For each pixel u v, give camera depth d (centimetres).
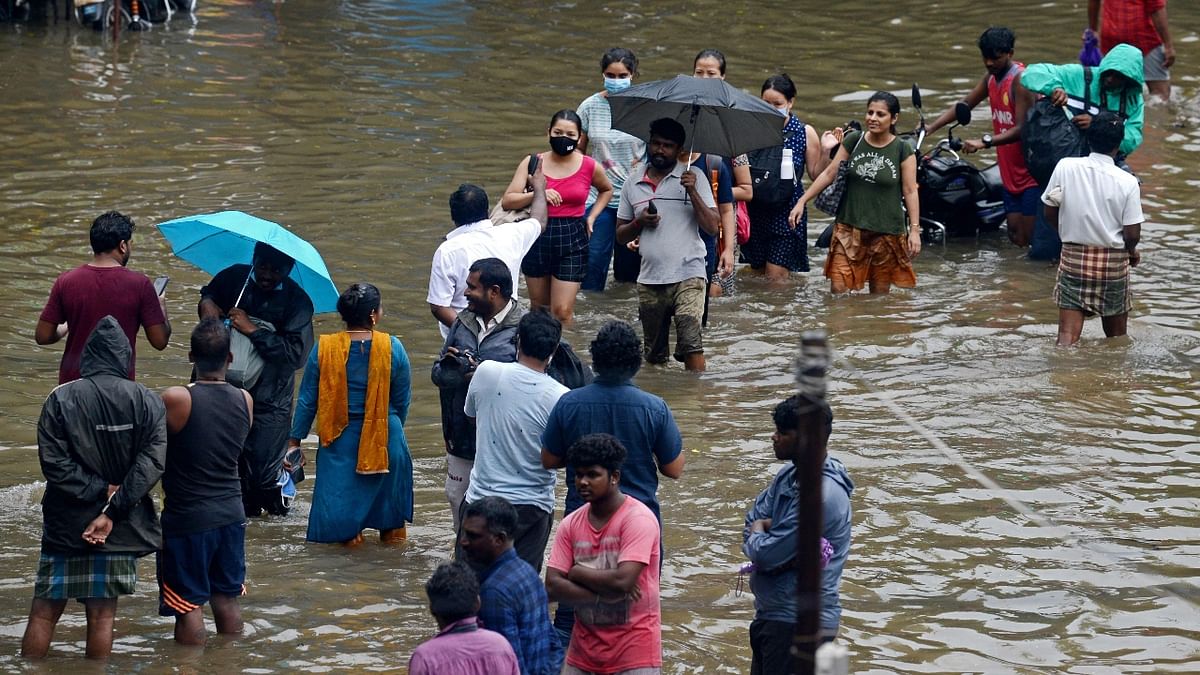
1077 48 4831
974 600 1672
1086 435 2147
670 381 2419
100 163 3631
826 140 3052
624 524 1318
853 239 2872
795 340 2625
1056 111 2989
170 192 3409
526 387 1540
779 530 1295
